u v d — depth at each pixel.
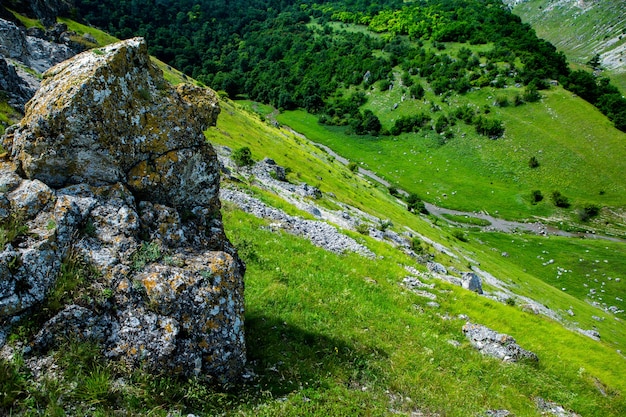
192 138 13.91
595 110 181.38
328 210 62.72
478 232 128.75
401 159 182.75
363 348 17.30
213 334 11.34
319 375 13.80
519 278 87.31
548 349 26.02
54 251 10.34
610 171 157.12
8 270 9.48
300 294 20.69
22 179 11.42
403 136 198.38
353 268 28.14
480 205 148.00
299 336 16.47
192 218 14.11
